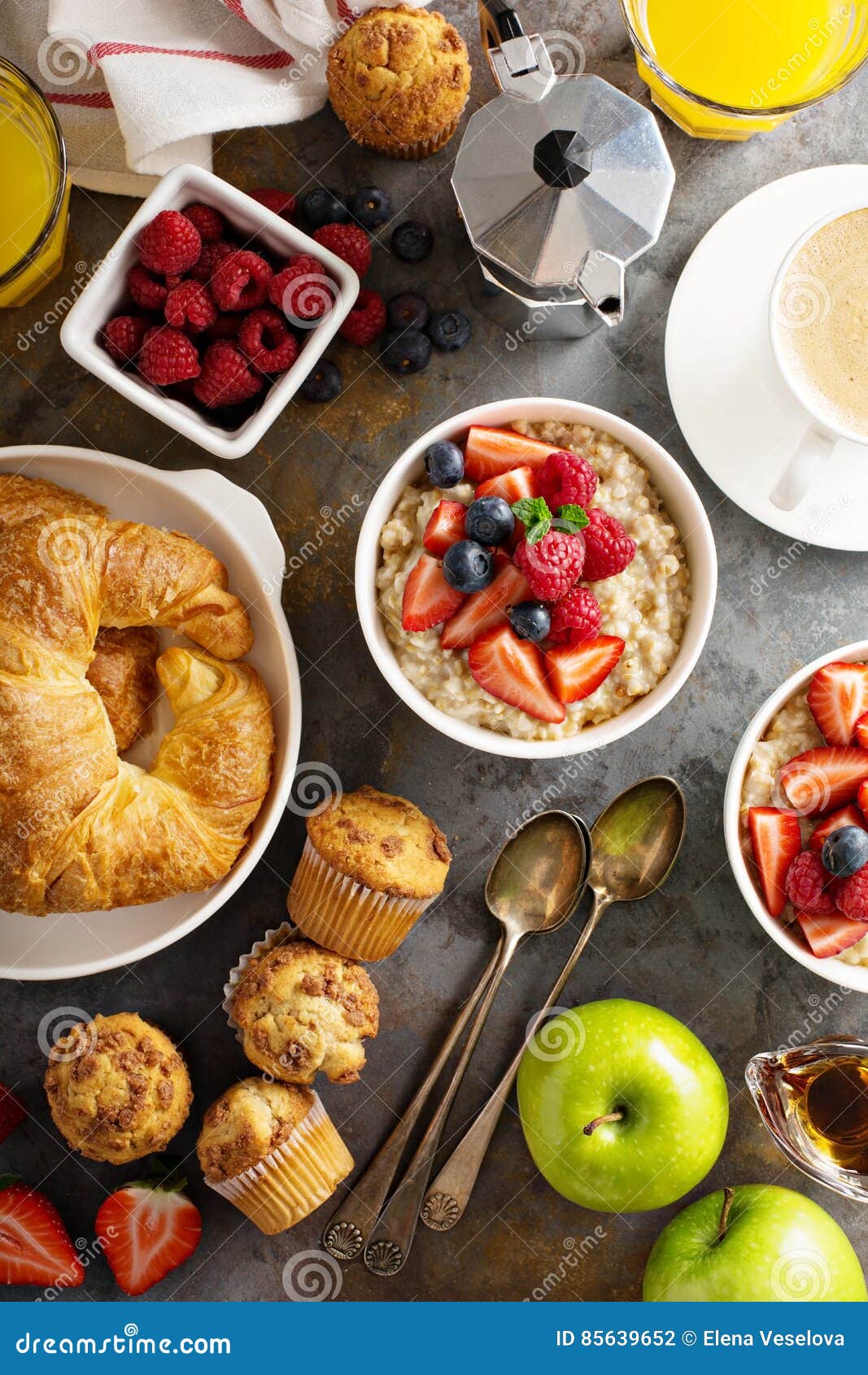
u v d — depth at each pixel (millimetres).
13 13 810
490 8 753
